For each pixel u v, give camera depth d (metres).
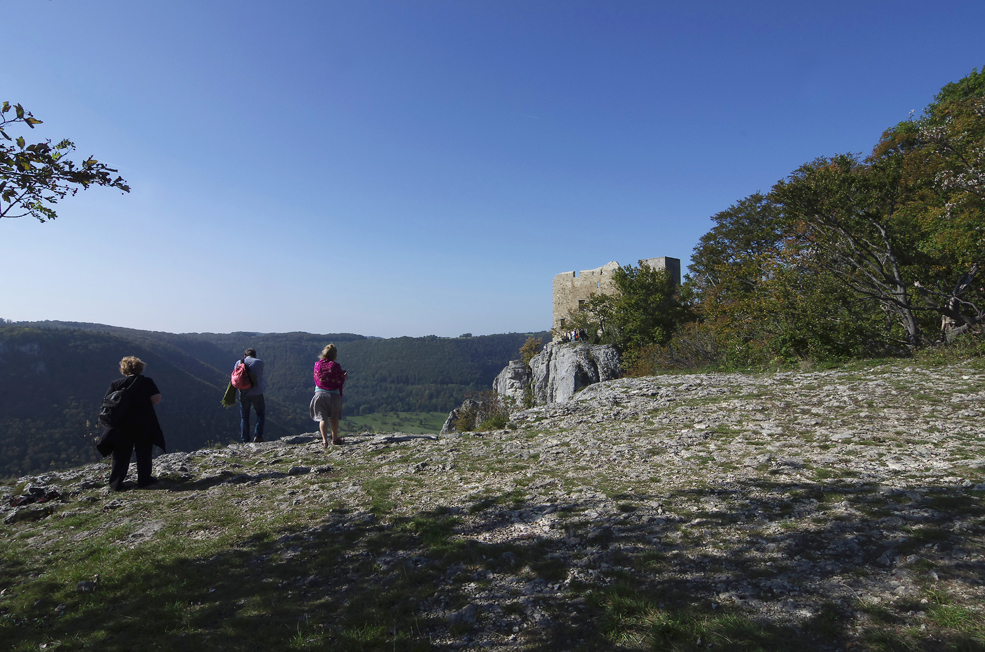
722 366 21.52
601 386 18.22
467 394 42.91
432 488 6.33
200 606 3.71
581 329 47.12
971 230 17.09
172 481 7.57
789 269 20.28
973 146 17.12
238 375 10.88
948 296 17.11
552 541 4.29
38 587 4.25
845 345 17.39
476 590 3.55
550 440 8.86
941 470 5.11
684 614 2.95
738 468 5.91
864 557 3.45
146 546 4.98
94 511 6.35
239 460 9.13
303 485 6.98
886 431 7.04
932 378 10.79
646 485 5.61
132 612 3.68
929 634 2.54
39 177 4.69
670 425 8.91
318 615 3.43
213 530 5.36
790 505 4.53
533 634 2.96
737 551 3.74
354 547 4.53
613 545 4.07
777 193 18.95
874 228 18.41
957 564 3.18
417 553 4.29
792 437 7.22
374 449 9.28
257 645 3.11
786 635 2.68
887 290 17.83
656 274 42.09
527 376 50.22
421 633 3.10
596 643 2.80
